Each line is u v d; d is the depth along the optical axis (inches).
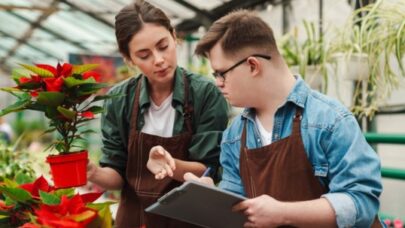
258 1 220.5
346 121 51.8
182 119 73.6
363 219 49.5
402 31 109.0
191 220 52.3
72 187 58.9
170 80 72.6
